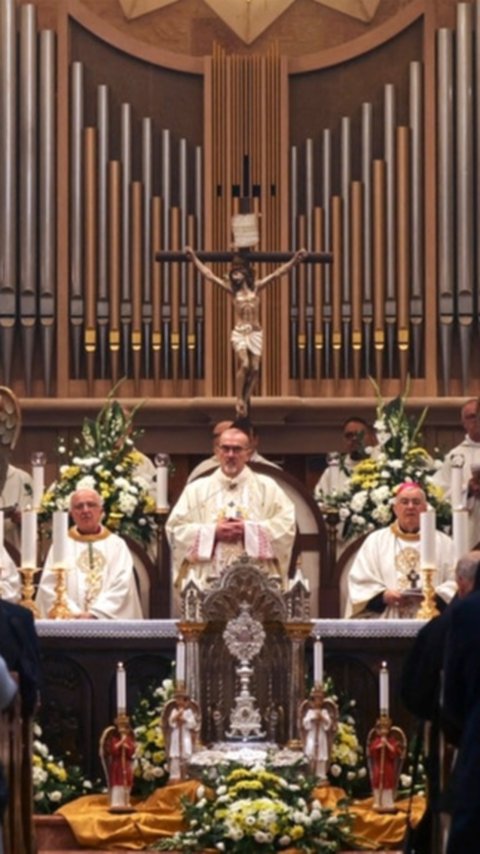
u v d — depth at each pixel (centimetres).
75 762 1300
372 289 1912
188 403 1883
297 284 1912
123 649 1302
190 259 1512
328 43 1947
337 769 1260
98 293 1914
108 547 1398
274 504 1411
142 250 1917
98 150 1922
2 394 1516
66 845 1215
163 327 1912
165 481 1475
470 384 1908
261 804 1183
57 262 1917
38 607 1380
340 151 1927
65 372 1914
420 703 1027
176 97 1939
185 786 1234
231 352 1903
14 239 1911
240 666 1262
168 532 1400
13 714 1043
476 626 918
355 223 1912
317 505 1455
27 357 1911
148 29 1955
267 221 1911
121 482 1473
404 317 1908
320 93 1938
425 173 1914
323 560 1447
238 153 1917
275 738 1270
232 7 1952
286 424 1897
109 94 1936
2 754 1034
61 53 1925
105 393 1917
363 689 1306
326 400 1884
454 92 1917
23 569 1332
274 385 1897
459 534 1346
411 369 1916
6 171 1909
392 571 1395
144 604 1434
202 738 1268
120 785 1225
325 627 1296
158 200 1919
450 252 1908
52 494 1484
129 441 1522
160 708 1280
